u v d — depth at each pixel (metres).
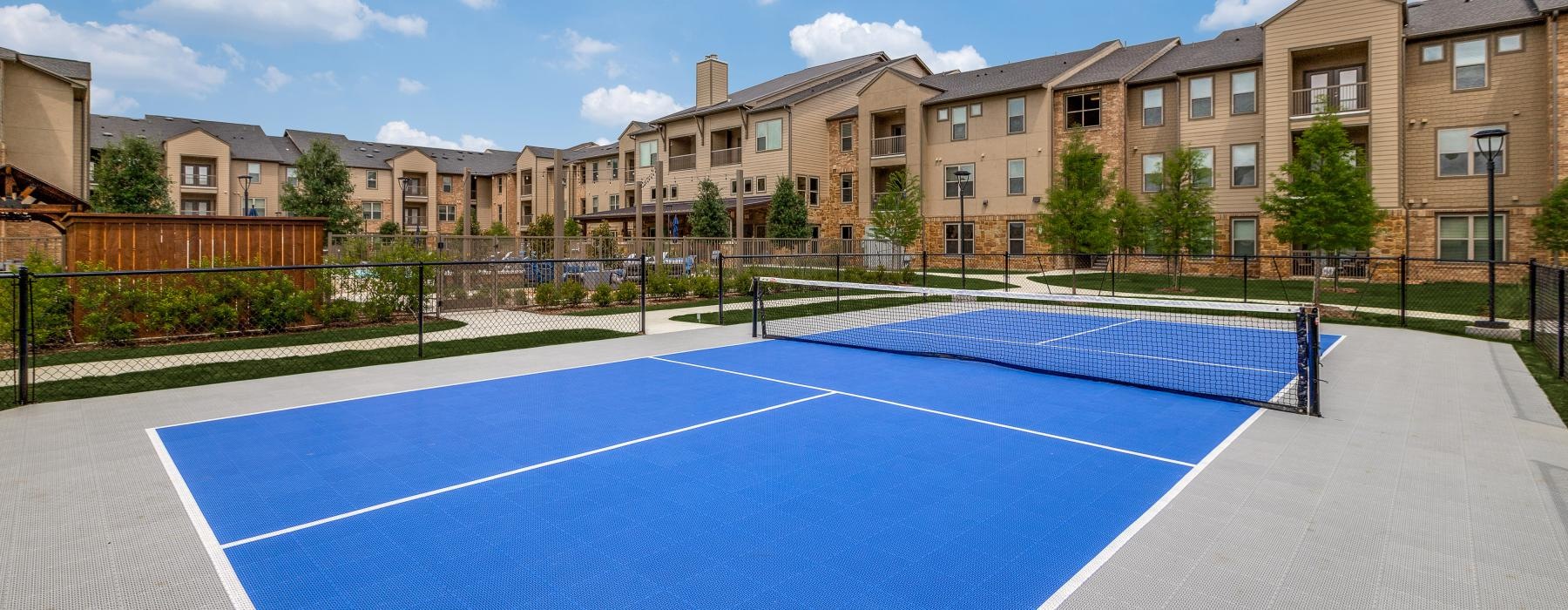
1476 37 25.58
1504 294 20.12
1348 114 27.02
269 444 7.13
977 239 37.69
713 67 50.19
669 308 20.86
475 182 73.75
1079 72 35.75
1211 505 5.45
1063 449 6.94
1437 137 26.31
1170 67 32.78
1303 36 27.81
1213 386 9.84
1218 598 4.03
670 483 5.96
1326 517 5.19
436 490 5.80
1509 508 5.34
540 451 6.87
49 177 31.89
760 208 43.06
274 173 61.78
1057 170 34.97
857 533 4.93
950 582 4.22
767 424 7.89
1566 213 20.06
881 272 26.89
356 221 46.22
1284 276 29.23
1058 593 4.09
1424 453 6.72
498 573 4.37
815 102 44.00
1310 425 7.78
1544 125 24.53
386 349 13.21
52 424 7.90
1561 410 8.39
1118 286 26.27
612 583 4.23
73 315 13.27
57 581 4.25
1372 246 24.09
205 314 14.41
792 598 4.04
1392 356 12.19
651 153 51.97
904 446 7.04
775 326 16.70
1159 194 26.56
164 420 8.06
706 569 4.40
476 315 18.97
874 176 41.66
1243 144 30.12
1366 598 4.03
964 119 38.00
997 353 12.86
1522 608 3.92
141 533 4.94
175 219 14.66
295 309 15.39
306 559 4.56
